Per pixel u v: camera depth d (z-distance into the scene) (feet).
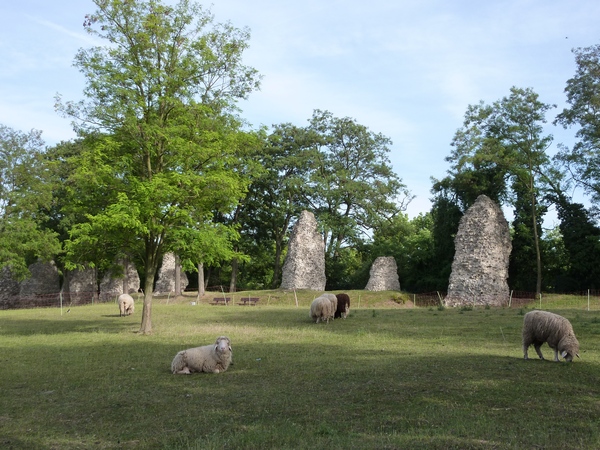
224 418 26.32
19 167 137.39
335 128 186.29
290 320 79.97
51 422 26.55
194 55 67.92
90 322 86.07
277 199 184.85
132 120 62.49
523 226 136.36
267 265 217.36
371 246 179.73
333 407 27.66
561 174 134.10
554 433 22.66
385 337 57.52
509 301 114.62
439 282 146.10
